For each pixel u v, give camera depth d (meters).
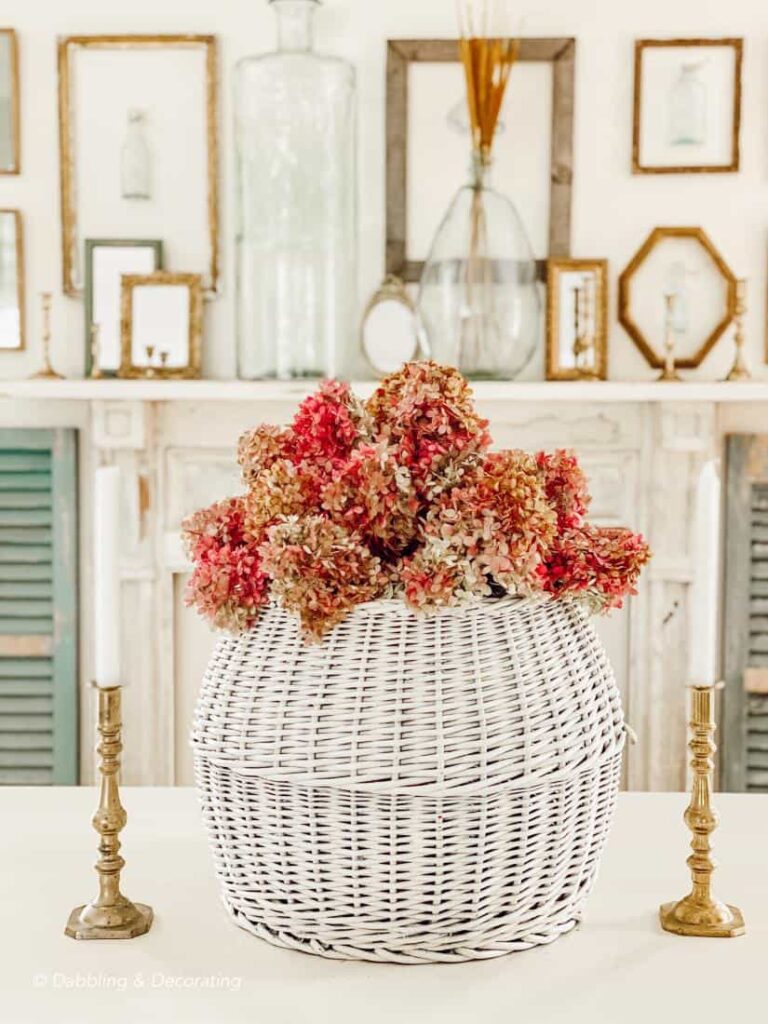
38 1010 0.92
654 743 2.36
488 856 0.97
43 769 2.44
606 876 1.19
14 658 2.43
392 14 2.34
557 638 1.04
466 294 2.19
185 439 2.38
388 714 0.96
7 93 2.39
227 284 2.40
